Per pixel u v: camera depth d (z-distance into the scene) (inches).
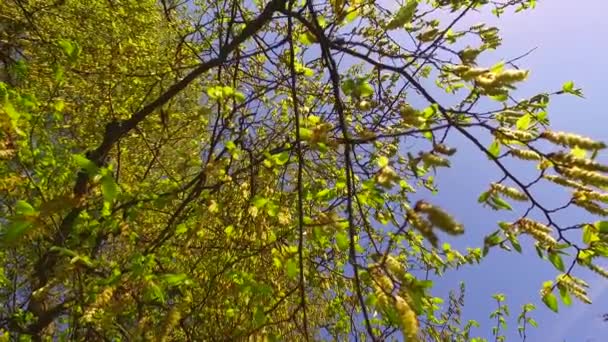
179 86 144.7
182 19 242.5
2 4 207.6
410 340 69.1
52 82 190.9
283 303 139.7
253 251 143.1
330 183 181.2
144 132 199.9
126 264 123.4
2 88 103.3
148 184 145.0
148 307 124.2
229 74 189.3
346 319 196.1
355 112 163.0
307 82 194.7
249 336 110.7
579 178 75.2
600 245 82.6
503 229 88.4
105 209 120.3
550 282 91.2
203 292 145.3
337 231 112.7
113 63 201.5
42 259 135.5
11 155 102.4
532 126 97.4
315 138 97.3
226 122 143.3
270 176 154.9
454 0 137.9
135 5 221.0
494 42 140.6
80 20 213.9
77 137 216.7
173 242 160.7
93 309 96.0
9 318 158.4
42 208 82.0
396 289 74.5
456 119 92.6
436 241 67.7
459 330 219.5
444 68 101.1
